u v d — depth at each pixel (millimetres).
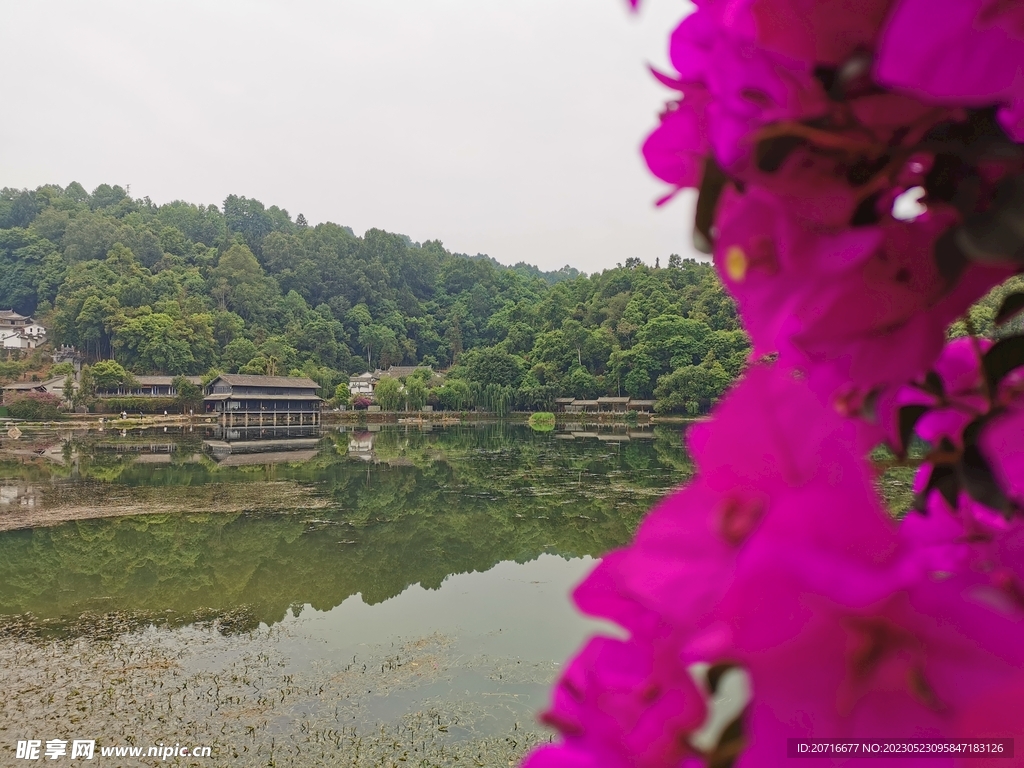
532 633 8688
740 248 473
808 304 465
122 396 59719
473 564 12336
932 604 303
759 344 500
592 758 475
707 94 536
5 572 11914
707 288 65188
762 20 454
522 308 84188
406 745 5980
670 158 563
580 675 506
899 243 469
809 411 373
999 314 626
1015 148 428
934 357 488
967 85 357
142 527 15391
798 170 450
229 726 6340
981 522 642
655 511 399
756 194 469
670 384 58625
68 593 10766
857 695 312
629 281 78125
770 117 458
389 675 7422
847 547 338
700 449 398
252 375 63688
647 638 488
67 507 17812
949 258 449
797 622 312
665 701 430
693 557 371
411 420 65062
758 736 326
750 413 381
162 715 6559
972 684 299
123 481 22938
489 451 34094
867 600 279
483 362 68000
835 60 449
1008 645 299
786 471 373
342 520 16141
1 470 26016
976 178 463
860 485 346
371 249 102250
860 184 456
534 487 20703
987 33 348
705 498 390
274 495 19875
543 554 12977
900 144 450
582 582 520
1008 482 583
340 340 84000
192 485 22016
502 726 6281
